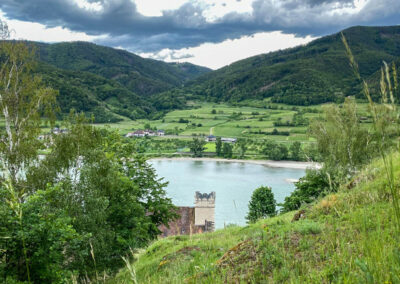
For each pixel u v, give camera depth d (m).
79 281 15.41
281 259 6.34
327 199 9.41
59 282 13.01
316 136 30.08
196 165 141.25
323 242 6.59
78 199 19.17
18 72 29.56
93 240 17.16
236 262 7.23
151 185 30.20
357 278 3.80
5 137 26.84
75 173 22.16
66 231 14.12
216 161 153.75
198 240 14.97
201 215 50.31
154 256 14.91
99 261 17.45
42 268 12.77
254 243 7.86
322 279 4.84
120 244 20.56
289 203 30.23
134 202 24.06
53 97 30.62
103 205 19.09
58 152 24.55
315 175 26.50
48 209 15.62
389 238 4.62
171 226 42.16
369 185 8.60
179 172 122.19
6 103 27.34
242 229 16.66
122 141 32.41
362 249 4.89
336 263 5.03
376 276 3.48
